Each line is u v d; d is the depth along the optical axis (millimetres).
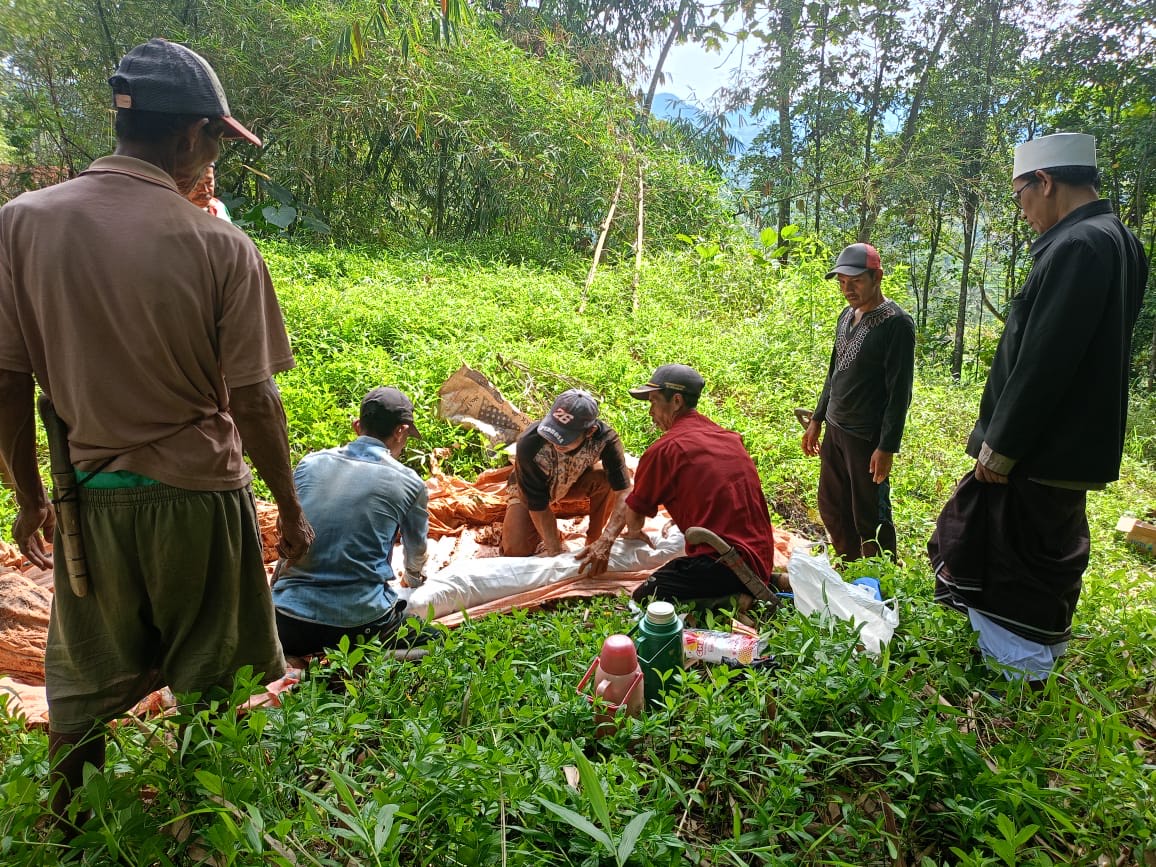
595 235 13875
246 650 2227
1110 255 2680
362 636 2955
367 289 8125
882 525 4379
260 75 11891
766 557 3441
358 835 1638
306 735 2172
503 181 13180
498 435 5336
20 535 2133
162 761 2115
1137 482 7812
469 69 12766
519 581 3654
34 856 1776
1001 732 2686
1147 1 12672
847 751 2420
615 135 14219
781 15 16156
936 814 2234
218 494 2033
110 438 1903
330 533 3049
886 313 4098
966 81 14539
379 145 13062
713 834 2230
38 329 1896
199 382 1989
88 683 2057
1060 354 2674
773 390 7426
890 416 4090
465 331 7238
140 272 1852
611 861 1872
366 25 11008
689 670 2859
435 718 2254
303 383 5750
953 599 3125
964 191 14312
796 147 16719
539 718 2393
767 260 11688
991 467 2840
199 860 1938
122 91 1919
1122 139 12742
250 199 12492
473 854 1800
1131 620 3275
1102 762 2189
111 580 1988
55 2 10414
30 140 11484
